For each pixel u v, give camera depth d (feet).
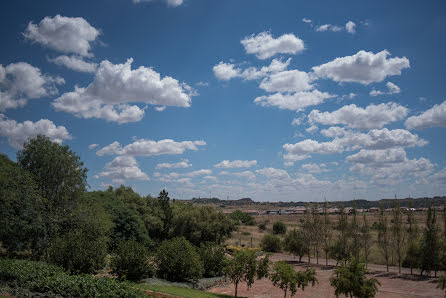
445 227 147.54
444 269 137.49
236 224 232.12
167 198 237.04
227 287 110.52
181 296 71.26
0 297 48.01
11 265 60.59
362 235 176.76
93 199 153.17
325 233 186.91
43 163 117.08
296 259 199.52
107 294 52.39
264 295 97.71
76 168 126.52
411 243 147.64
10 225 96.07
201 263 110.83
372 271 150.30
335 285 72.18
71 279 55.57
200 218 215.51
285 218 514.27
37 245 103.19
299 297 95.20
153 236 221.05
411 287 111.65
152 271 96.58
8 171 104.53
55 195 117.80
